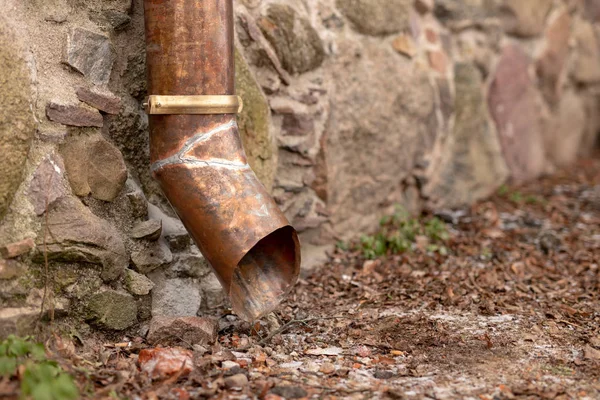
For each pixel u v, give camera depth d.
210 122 1.51
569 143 3.03
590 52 3.06
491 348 1.54
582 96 3.11
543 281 1.85
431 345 1.55
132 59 1.58
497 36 2.46
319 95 1.91
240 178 1.50
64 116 1.48
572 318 1.66
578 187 2.66
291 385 1.41
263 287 1.56
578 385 1.43
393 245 1.99
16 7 1.44
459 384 1.43
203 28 1.50
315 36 1.89
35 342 1.44
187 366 1.43
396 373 1.46
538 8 2.66
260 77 1.81
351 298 1.76
